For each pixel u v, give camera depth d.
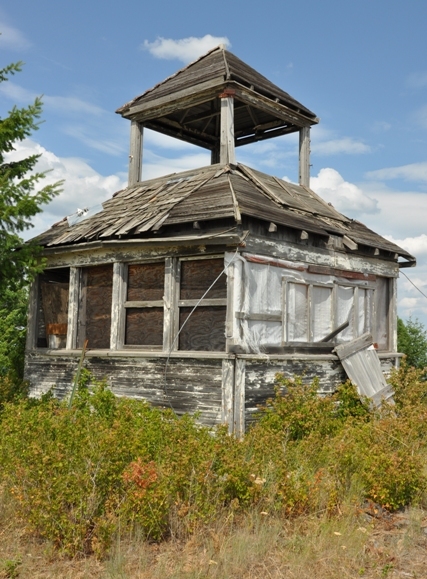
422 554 6.01
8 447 7.03
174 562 5.44
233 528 6.21
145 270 10.96
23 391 12.04
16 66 10.65
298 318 11.07
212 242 9.64
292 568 5.40
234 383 9.47
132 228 10.54
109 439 6.38
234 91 12.01
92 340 11.77
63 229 12.44
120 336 11.04
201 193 10.74
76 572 5.32
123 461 6.45
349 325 12.52
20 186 10.09
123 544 5.78
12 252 10.50
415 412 9.95
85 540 5.76
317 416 9.50
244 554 5.56
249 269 9.92
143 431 7.78
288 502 6.55
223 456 6.78
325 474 7.38
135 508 5.94
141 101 13.35
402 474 7.25
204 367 9.76
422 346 17.95
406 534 6.38
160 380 10.27
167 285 10.38
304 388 10.12
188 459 6.45
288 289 10.83
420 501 7.51
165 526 6.12
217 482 6.50
